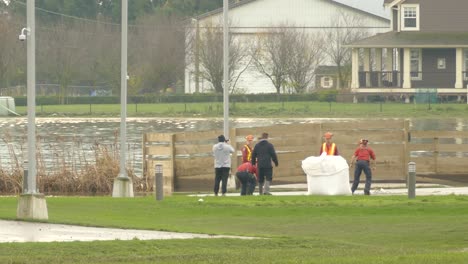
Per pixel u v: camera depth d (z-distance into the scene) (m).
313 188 77.69
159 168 72.31
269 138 91.38
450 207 65.50
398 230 55.78
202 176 91.31
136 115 192.38
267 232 56.38
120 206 68.88
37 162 92.50
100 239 51.78
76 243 48.81
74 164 96.12
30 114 59.84
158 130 158.25
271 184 90.81
